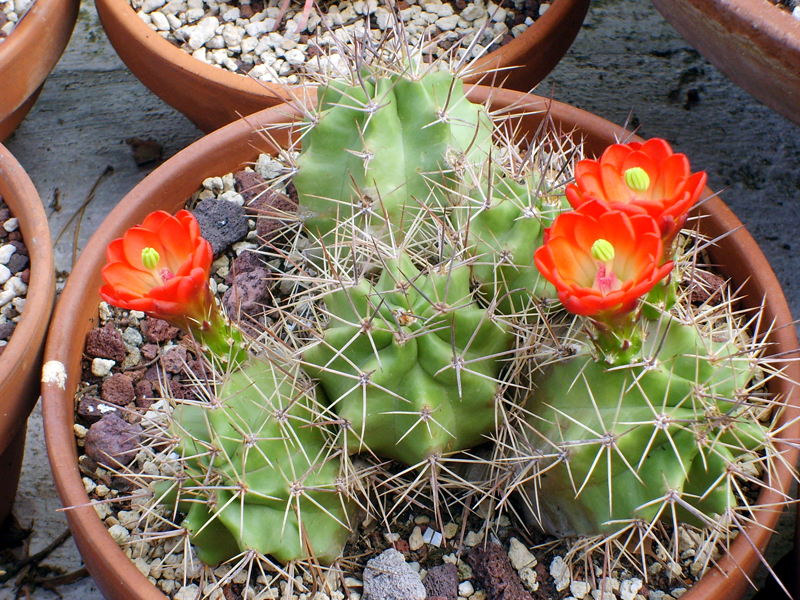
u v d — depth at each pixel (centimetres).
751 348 64
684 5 76
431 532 69
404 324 63
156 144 97
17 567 78
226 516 63
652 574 67
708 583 64
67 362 71
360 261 69
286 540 65
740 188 91
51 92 102
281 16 86
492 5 90
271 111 79
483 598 67
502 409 65
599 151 78
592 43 105
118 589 66
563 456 63
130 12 85
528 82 86
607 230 58
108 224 75
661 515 64
